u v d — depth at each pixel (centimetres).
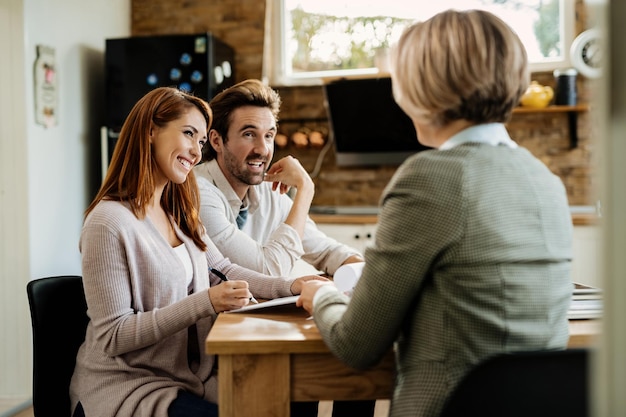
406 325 103
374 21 440
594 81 53
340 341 103
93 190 394
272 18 452
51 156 341
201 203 194
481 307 94
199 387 152
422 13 433
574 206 399
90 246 143
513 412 87
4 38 314
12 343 315
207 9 442
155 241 154
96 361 145
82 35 379
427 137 110
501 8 423
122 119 384
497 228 93
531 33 420
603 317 50
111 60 385
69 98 363
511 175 98
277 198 226
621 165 48
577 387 87
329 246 212
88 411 143
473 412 87
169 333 142
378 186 431
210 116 167
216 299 140
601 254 50
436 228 93
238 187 212
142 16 451
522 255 95
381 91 390
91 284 143
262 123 203
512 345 95
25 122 315
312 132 429
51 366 155
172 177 158
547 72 411
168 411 137
